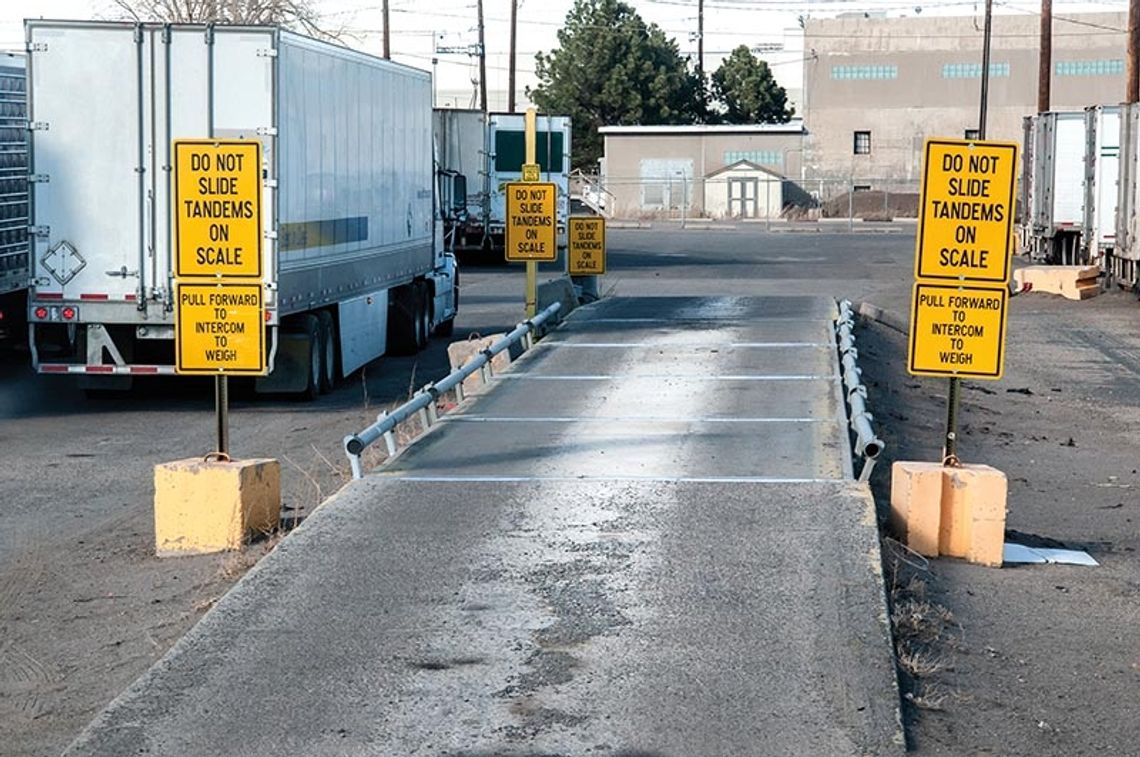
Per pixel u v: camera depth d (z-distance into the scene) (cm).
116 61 2138
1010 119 11169
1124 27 11025
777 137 11031
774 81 12544
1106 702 959
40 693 993
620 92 11525
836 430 1667
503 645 968
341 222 2442
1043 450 2016
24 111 2636
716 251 6638
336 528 1244
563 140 5784
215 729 844
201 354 1356
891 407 2172
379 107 2680
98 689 997
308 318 2327
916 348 1310
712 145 11025
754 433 1653
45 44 2134
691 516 1270
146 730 843
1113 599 1212
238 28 2117
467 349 2405
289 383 2312
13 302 2705
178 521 1331
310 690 896
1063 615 1156
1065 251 4978
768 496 1336
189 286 1350
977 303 1305
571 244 3262
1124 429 2223
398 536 1219
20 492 1662
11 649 1087
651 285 4769
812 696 883
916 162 11269
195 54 2125
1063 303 4150
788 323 2839
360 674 920
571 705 872
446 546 1190
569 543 1195
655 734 832
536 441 1616
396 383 2592
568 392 1972
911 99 11244
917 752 852
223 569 1259
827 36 11288
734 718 852
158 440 1997
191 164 1344
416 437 1656
